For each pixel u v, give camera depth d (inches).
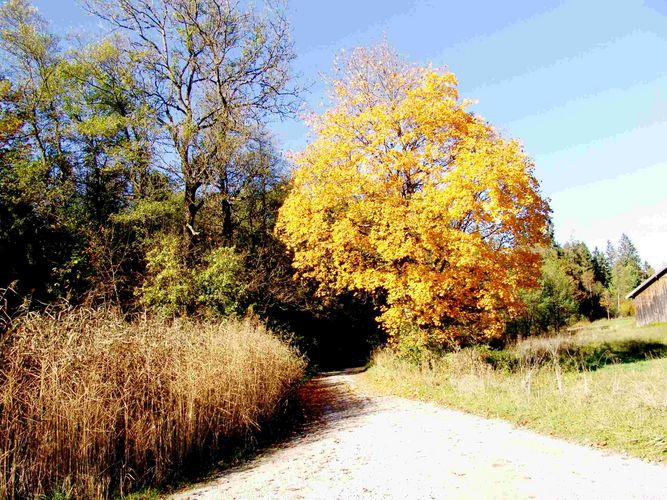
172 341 341.4
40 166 847.7
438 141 629.0
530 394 396.2
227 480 265.4
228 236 1027.9
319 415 482.0
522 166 565.9
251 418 371.9
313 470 267.4
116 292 719.7
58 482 234.1
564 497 193.2
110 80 1074.1
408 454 281.9
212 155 948.0
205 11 940.6
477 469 239.8
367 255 682.8
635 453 243.6
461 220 600.7
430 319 616.7
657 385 365.1
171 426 290.5
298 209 669.9
